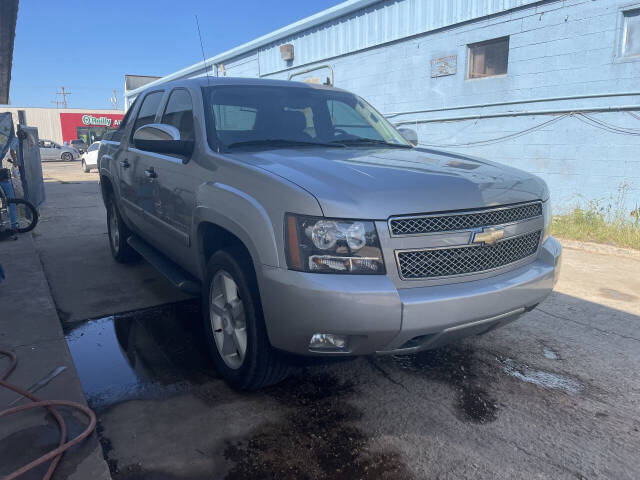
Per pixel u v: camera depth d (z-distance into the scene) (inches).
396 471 85.7
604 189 316.8
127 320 154.5
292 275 89.4
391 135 155.3
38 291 168.6
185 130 140.5
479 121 374.0
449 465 87.4
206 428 97.3
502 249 102.3
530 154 349.1
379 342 90.6
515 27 342.6
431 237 92.4
